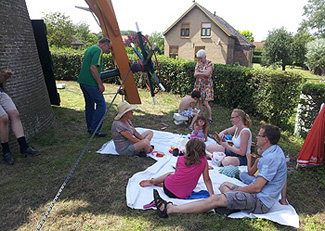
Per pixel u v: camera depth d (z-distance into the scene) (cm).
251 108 718
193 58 2958
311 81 559
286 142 543
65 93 899
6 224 267
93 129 515
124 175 371
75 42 3919
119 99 852
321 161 407
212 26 2789
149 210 298
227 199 281
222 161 408
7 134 387
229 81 764
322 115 387
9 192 320
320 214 308
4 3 410
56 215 284
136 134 441
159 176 368
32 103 482
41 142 471
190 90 916
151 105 789
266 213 291
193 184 306
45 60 653
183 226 273
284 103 629
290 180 384
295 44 3044
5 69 413
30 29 502
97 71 485
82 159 414
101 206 302
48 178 355
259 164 284
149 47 600
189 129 583
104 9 539
